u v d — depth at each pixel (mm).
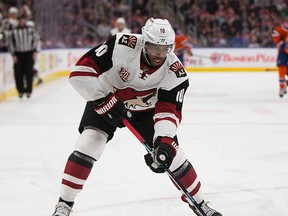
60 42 17359
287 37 10656
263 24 18625
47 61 15242
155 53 3020
